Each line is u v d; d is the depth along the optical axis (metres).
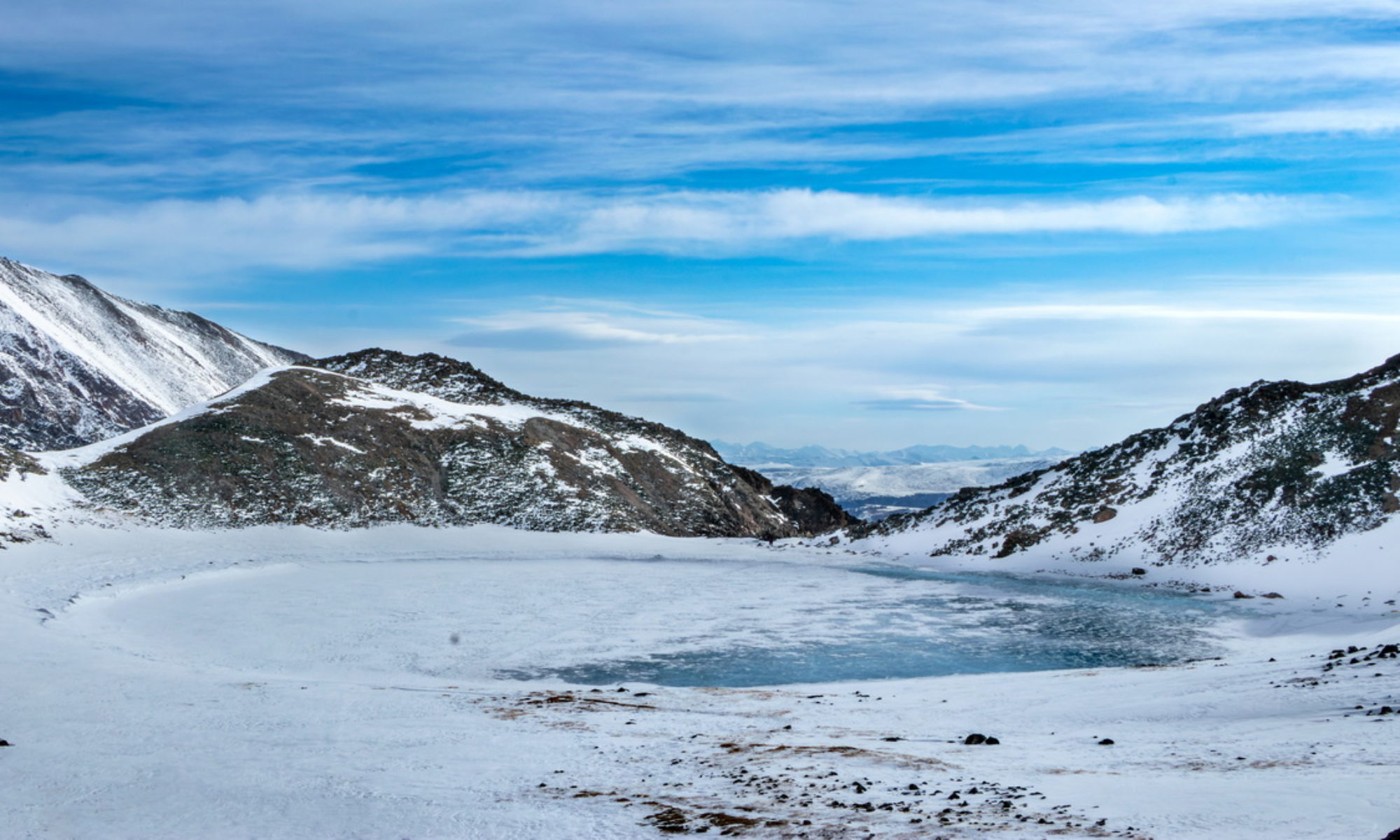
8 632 45.06
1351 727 21.66
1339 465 75.12
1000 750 23.41
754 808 17.50
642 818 17.20
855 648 48.47
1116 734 25.12
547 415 145.88
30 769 22.22
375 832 16.83
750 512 136.12
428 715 29.55
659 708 31.91
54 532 81.75
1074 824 15.01
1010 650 47.97
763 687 38.97
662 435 150.62
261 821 17.80
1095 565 77.81
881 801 17.69
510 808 18.23
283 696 32.66
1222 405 92.56
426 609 59.34
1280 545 69.06
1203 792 16.61
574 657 45.78
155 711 29.64
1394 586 57.31
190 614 55.34
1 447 97.19
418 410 131.75
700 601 65.12
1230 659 42.47
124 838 17.09
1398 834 12.14
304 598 62.69
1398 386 81.94
